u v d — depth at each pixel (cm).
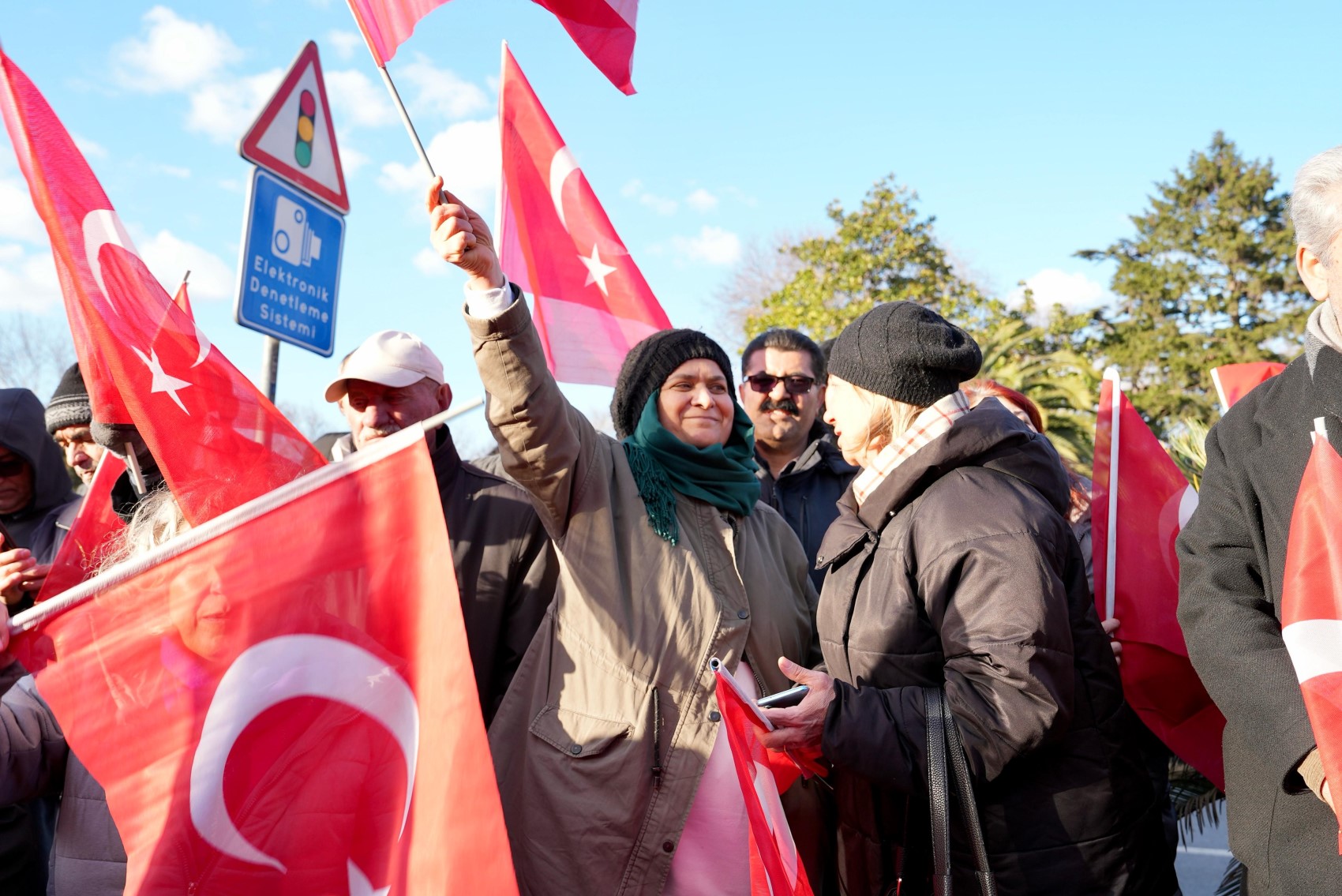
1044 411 1908
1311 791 174
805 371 443
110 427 261
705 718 229
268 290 344
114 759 180
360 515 187
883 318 237
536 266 381
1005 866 211
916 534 223
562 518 239
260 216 341
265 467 230
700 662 231
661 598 235
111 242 226
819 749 226
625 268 391
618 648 231
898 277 2656
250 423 232
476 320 213
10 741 212
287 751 180
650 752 225
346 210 385
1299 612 165
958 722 205
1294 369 191
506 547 283
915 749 205
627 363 274
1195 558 195
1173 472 272
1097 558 264
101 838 213
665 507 244
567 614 238
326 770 179
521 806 231
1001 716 201
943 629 213
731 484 258
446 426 296
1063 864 211
